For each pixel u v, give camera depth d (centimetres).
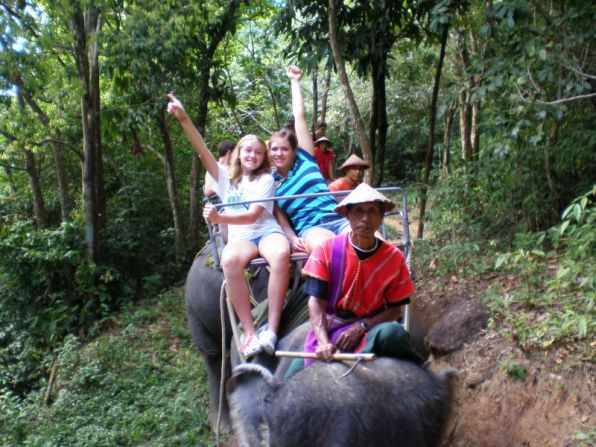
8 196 1036
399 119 1284
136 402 514
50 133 808
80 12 784
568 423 320
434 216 591
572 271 370
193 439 430
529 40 462
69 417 508
